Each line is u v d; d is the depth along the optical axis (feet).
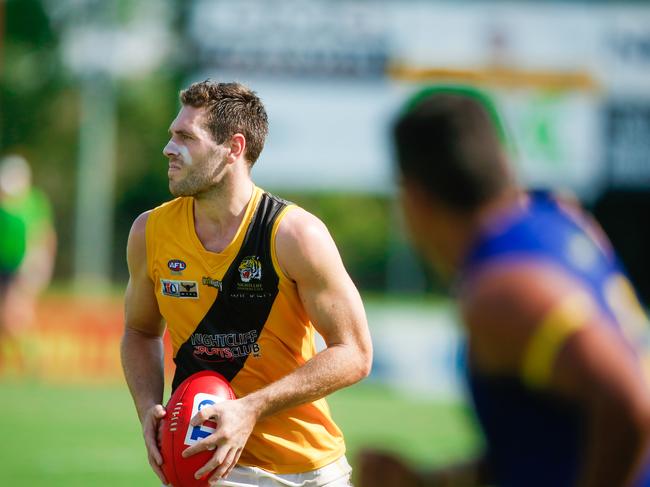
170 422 43.29
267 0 199.21
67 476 90.58
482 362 24.02
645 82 199.41
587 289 23.57
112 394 149.48
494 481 29.30
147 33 360.07
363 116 198.70
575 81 198.70
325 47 198.59
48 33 369.30
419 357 167.53
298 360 45.88
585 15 198.18
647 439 22.57
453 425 130.72
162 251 46.11
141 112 362.74
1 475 90.27
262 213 45.03
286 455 45.50
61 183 364.58
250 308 44.98
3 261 156.46
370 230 315.78
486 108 25.11
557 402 23.41
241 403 42.68
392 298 226.79
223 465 42.47
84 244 290.15
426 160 24.63
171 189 45.14
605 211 247.50
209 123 44.68
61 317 165.17
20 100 367.86
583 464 22.97
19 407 132.98
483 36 198.18
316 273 43.88
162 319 49.34
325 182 206.69
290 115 199.62
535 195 26.27
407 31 197.88
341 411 140.56
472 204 24.76
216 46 199.62
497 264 23.95
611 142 201.87
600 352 22.67
